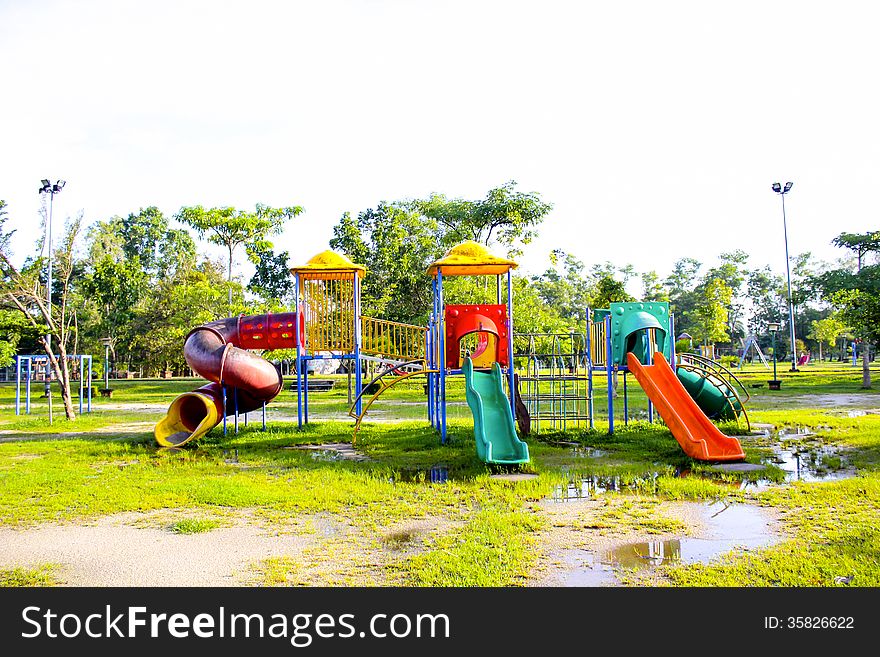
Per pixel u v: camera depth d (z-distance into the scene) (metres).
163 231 75.81
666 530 7.30
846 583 5.59
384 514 8.21
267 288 42.69
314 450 14.09
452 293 32.59
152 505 8.78
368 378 29.69
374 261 37.84
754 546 6.68
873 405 22.95
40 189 25.25
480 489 9.56
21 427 19.39
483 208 35.97
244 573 6.13
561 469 11.09
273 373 16.86
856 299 28.47
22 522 8.00
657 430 15.73
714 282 64.12
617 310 15.73
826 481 9.90
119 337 50.94
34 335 21.73
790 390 31.38
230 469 11.69
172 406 15.48
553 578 5.86
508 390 15.08
